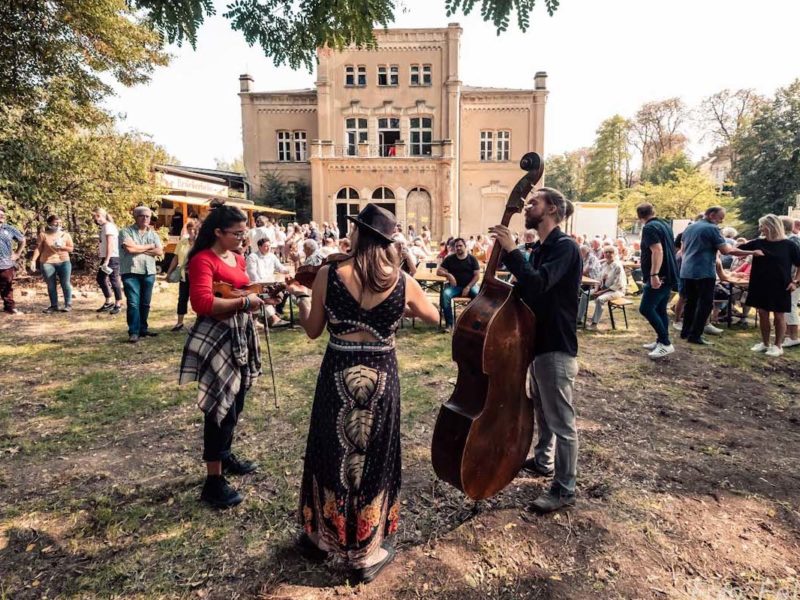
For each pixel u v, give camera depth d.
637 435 3.74
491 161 29.98
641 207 5.80
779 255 5.84
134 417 4.05
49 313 8.26
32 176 11.09
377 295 2.01
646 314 5.84
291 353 5.99
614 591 2.16
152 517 2.70
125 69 13.12
